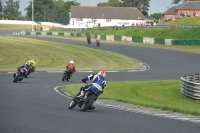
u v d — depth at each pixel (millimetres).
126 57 107750
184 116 29797
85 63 96125
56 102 35406
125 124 25062
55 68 84312
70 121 25359
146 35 168625
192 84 47969
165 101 46062
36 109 30234
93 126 23844
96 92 30609
